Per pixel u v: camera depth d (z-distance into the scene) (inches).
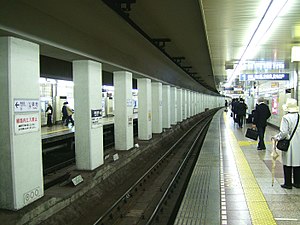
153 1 243.8
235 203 199.6
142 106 518.0
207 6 228.5
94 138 297.3
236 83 1389.0
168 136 647.1
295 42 356.5
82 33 253.6
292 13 241.6
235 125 819.4
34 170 201.6
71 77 461.4
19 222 172.1
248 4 221.8
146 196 291.7
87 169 290.8
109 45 315.6
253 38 336.5
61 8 202.5
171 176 376.5
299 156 224.5
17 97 187.2
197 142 650.2
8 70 181.6
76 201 230.7
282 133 223.1
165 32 342.6
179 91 857.5
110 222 222.5
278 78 553.0
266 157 350.6
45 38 201.2
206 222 170.6
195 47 428.5
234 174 275.7
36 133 204.5
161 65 550.6
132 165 383.9
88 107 289.1
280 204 195.8
